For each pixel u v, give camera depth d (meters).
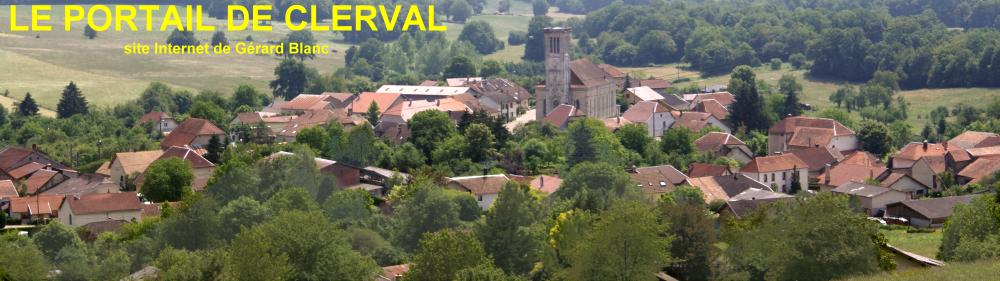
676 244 138.50
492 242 149.62
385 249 160.12
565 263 144.38
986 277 113.19
